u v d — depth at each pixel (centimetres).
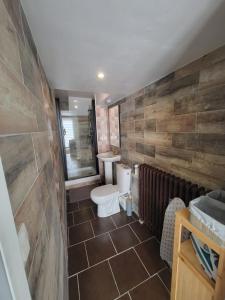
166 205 146
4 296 29
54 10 67
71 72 140
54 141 172
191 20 75
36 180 60
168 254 134
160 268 136
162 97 155
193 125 122
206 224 68
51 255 75
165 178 143
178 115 137
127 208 213
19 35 58
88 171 357
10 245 30
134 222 199
